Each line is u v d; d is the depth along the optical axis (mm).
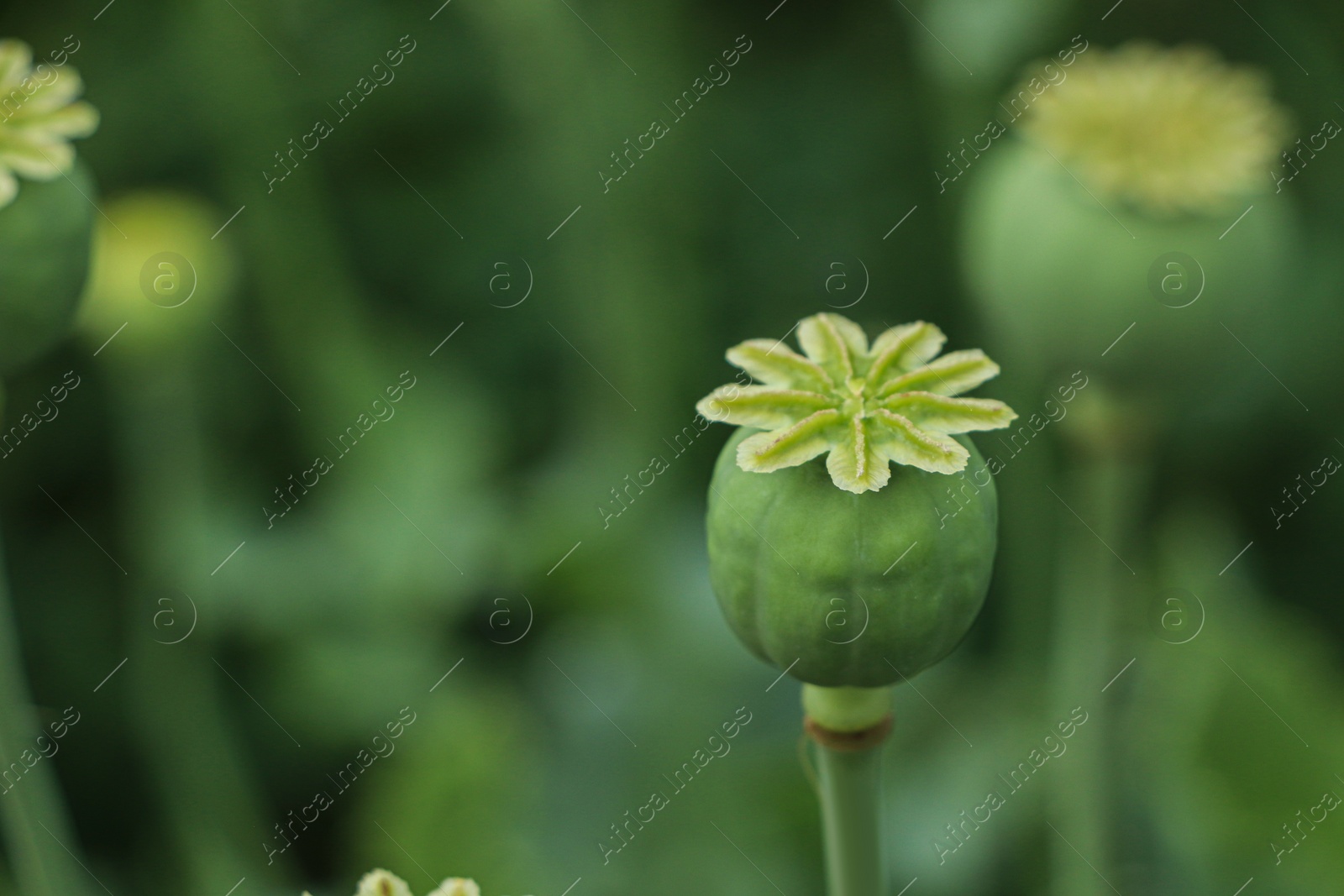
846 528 659
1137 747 1022
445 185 1474
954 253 1245
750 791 1103
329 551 1272
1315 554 1256
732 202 1423
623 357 1266
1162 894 994
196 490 1223
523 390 1430
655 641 1188
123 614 1312
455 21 1452
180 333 1182
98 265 1150
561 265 1354
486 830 1101
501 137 1458
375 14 1438
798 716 1146
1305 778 987
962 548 663
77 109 715
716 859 1080
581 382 1338
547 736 1173
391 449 1320
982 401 664
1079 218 800
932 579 661
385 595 1256
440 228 1453
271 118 1292
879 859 680
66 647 1303
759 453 661
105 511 1345
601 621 1234
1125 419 824
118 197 1447
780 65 1471
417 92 1441
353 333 1344
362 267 1454
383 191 1460
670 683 1170
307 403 1344
